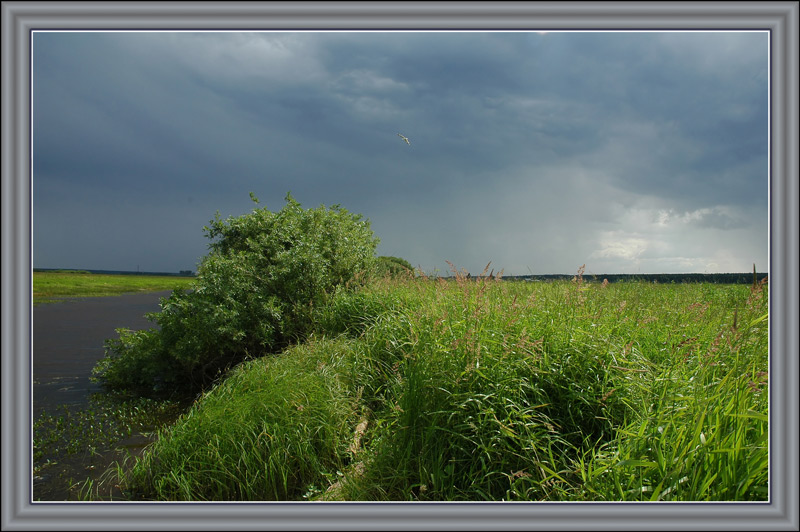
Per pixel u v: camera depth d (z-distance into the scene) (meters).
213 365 8.85
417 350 4.89
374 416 5.31
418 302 7.52
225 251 11.18
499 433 3.78
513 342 4.66
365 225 14.46
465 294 5.95
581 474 3.23
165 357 8.64
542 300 6.04
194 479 4.47
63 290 30.83
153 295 30.62
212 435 4.81
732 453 2.68
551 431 3.79
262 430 4.76
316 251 10.63
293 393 5.21
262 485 4.42
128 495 4.49
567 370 4.39
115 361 8.97
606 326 5.21
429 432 3.99
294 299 9.52
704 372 3.81
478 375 4.22
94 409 7.23
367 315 8.23
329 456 4.77
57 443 5.81
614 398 4.12
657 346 5.27
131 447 5.70
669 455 2.97
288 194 12.06
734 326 3.99
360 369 6.11
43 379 9.07
